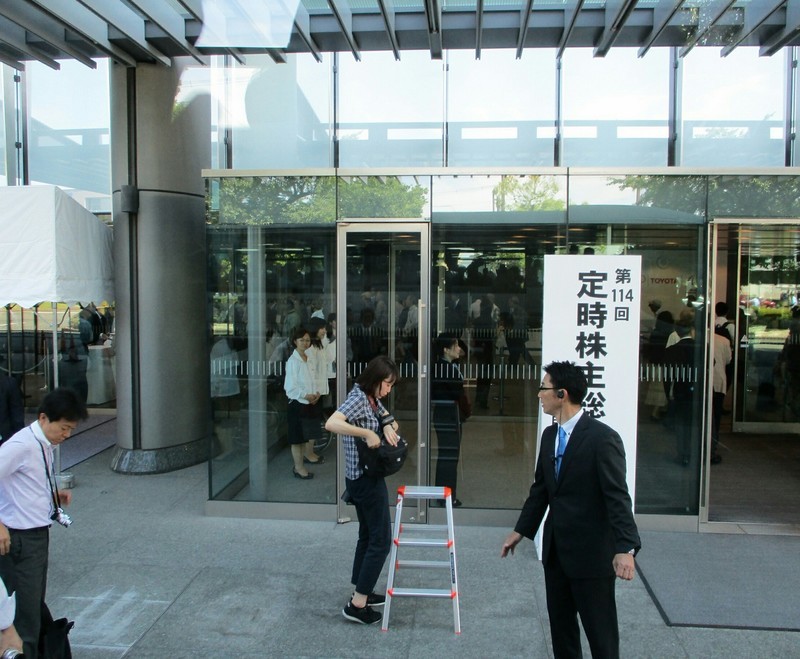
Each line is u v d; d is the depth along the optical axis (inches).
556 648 116.8
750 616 149.6
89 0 190.5
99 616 150.0
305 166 285.0
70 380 400.5
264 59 282.8
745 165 270.1
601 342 186.7
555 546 112.4
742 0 208.2
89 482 257.8
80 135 356.5
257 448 220.4
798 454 310.3
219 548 191.2
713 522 213.3
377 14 225.1
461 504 214.5
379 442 144.5
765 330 354.9
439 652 135.0
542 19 221.1
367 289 216.2
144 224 264.4
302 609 153.6
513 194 210.7
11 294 231.9
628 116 272.2
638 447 210.7
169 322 270.8
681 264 207.5
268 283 219.0
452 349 213.9
